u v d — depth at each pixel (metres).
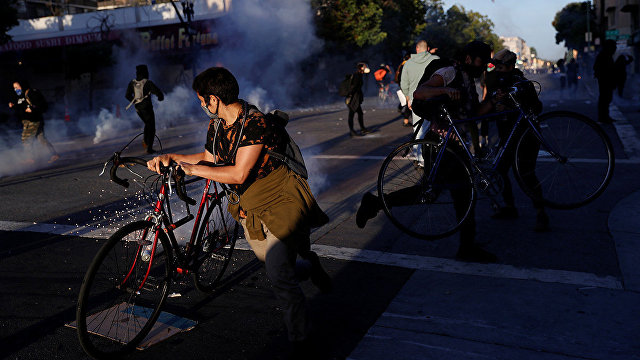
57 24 36.12
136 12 34.62
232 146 2.59
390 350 2.69
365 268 3.80
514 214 4.81
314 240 4.50
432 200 3.89
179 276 3.65
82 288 2.54
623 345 2.62
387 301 3.26
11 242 4.87
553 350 2.61
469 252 3.83
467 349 2.66
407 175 4.14
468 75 3.94
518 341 2.71
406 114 12.39
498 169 4.21
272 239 2.62
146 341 2.87
